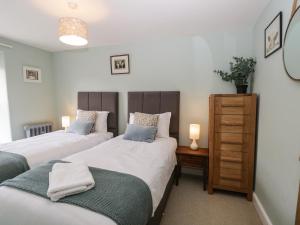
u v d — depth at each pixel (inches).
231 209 82.9
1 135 126.2
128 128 109.6
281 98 60.7
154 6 76.6
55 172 54.2
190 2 73.7
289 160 54.9
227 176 92.3
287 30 53.8
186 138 117.6
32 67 135.4
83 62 142.3
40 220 40.4
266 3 74.0
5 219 44.0
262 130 79.5
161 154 81.5
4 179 68.7
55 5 75.1
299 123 49.6
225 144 91.3
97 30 103.5
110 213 40.2
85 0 71.4
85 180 49.3
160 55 119.6
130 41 123.8
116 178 55.2
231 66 100.7
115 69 132.4
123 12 81.5
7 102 120.7
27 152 82.6
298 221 44.8
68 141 102.8
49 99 150.5
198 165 100.0
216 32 106.1
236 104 87.8
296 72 49.1
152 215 55.8
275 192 64.7
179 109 116.5
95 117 129.7
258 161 84.2
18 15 84.1
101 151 83.7
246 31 100.7
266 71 75.0
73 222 38.3
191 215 78.6
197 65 111.7
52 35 112.1
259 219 76.3
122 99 133.2
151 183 57.3
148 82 124.3
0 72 119.8
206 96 111.3
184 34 110.3
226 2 73.7
